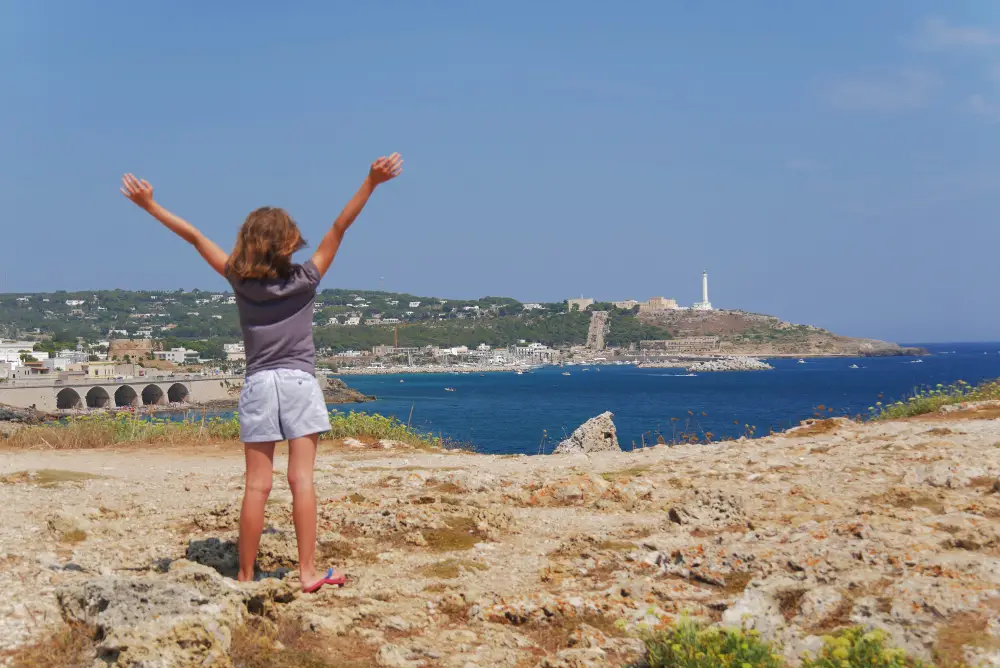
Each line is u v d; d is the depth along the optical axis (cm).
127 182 572
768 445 1392
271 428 545
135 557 648
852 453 1166
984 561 550
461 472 1112
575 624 518
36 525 765
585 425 1823
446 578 613
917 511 759
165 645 400
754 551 616
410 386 19825
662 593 562
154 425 1825
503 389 17012
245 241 538
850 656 402
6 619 461
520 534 769
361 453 1515
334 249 567
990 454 1009
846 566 568
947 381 12988
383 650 457
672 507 805
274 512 791
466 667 448
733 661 405
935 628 462
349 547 691
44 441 1692
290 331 551
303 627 487
